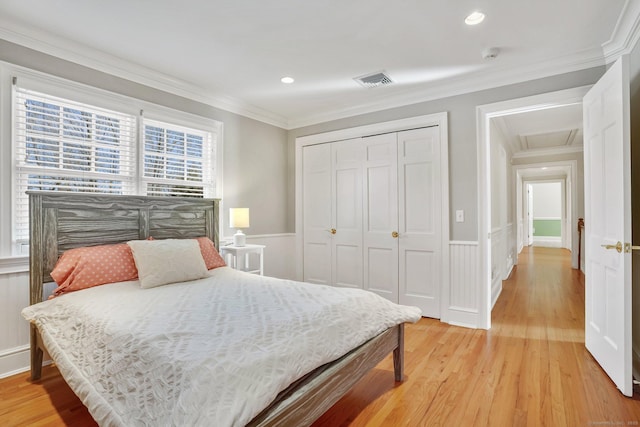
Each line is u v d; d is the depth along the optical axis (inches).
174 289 86.6
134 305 71.9
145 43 98.8
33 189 94.3
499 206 192.1
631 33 87.7
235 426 40.3
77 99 100.7
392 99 144.0
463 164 128.4
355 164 158.2
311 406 54.4
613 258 82.8
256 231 161.0
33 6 80.3
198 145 137.0
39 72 93.2
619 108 78.7
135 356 51.4
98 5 80.0
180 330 56.2
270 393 45.6
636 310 89.4
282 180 176.7
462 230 128.6
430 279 137.6
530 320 134.6
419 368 92.4
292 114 169.3
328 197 167.5
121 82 111.5
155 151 122.0
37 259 87.0
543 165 261.6
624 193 76.9
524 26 89.7
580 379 85.1
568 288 192.2
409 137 142.6
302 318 63.3
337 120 163.3
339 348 61.9
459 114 129.3
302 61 110.8
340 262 163.8
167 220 116.3
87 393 54.5
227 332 55.4
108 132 109.3
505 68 115.6
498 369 91.2
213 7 81.2
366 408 73.4
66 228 92.7
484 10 82.6
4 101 87.6
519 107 116.7
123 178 112.9
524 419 68.9
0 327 87.2
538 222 446.0
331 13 84.0
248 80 126.1
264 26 89.8
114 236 102.4
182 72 119.2
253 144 159.8
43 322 77.1
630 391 76.4
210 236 130.2
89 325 65.3
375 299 82.5
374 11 83.0
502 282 209.8
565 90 108.8
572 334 118.0
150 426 42.9
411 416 70.4
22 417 70.9
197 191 137.0
